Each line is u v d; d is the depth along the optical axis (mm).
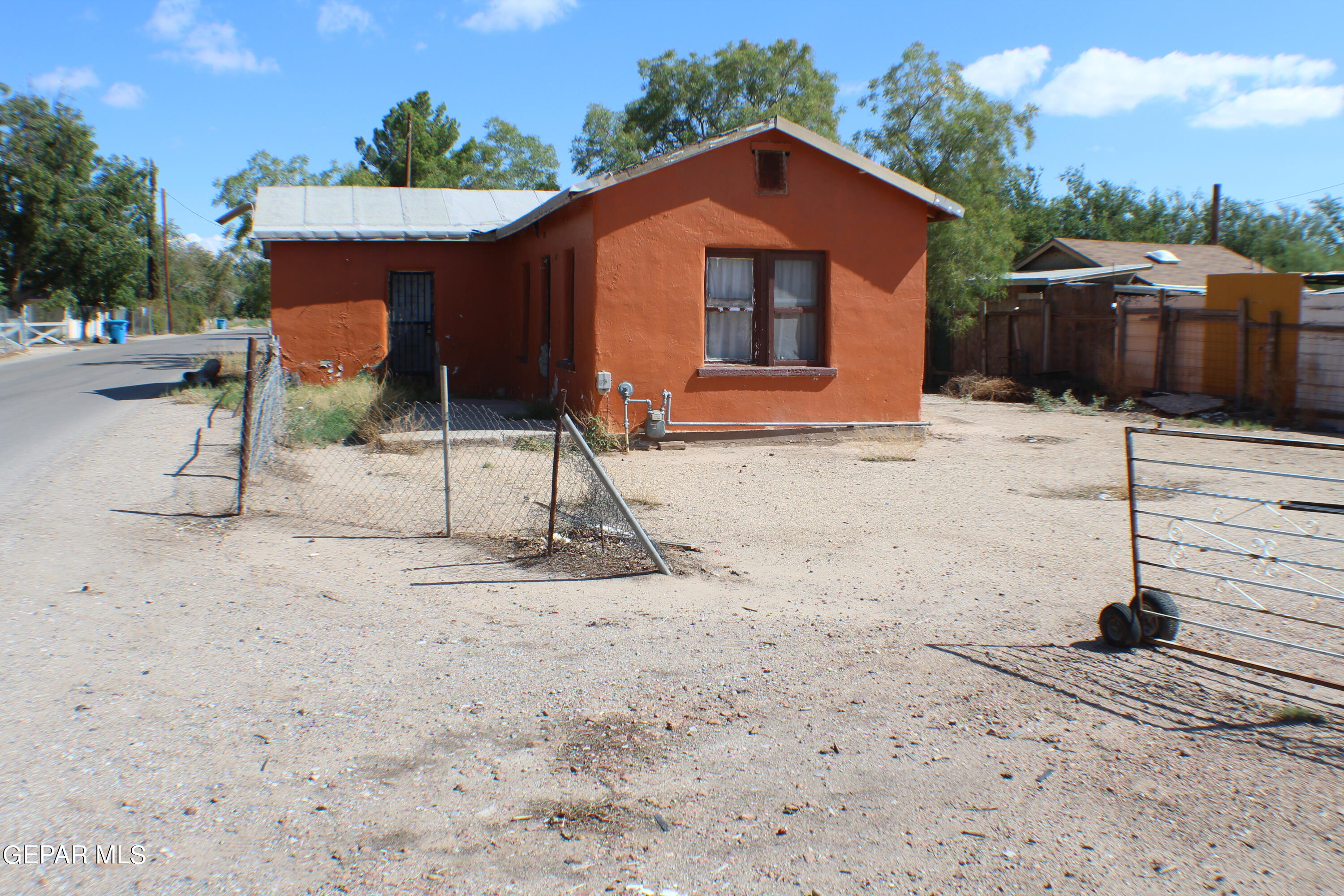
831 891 3070
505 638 5488
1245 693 4734
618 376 13062
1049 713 4484
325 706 4469
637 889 3072
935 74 23312
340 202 19453
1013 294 25172
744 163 13383
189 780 3727
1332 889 3066
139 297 54250
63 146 42094
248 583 6391
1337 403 15930
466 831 3412
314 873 3135
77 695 4480
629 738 4195
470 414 15367
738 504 9477
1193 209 51125
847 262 13922
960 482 10758
